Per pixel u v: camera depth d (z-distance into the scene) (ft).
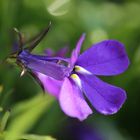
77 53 0.35
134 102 0.52
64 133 0.49
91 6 0.57
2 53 0.49
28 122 0.40
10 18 0.53
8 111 0.37
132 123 0.52
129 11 0.58
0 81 0.48
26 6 0.54
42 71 0.35
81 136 0.49
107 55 0.35
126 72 0.52
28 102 0.42
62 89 0.33
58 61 0.35
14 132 0.38
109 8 0.58
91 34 0.55
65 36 0.55
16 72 0.49
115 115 0.52
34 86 0.49
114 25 0.56
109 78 0.52
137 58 0.53
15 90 0.49
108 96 0.34
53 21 0.55
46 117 0.47
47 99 0.41
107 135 0.50
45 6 0.55
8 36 0.50
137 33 0.55
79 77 0.35
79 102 0.33
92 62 0.35
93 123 0.50
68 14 0.56
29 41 0.39
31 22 0.54
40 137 0.38
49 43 0.53
